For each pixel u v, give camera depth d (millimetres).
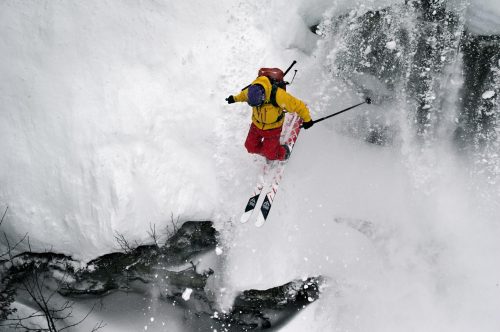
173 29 5715
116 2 5816
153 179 5352
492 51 5363
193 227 5547
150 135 5488
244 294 5641
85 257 5734
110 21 5793
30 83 5777
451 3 5387
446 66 5531
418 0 5508
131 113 5547
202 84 5609
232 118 5527
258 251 5582
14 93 5789
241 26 5598
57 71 5766
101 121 5547
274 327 5742
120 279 5801
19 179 5688
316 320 5664
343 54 5773
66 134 5590
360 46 5723
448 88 5594
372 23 5637
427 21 5508
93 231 5461
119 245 5441
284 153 4957
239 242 5594
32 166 5660
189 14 5703
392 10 5570
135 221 5344
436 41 5512
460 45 5453
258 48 5527
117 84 5664
